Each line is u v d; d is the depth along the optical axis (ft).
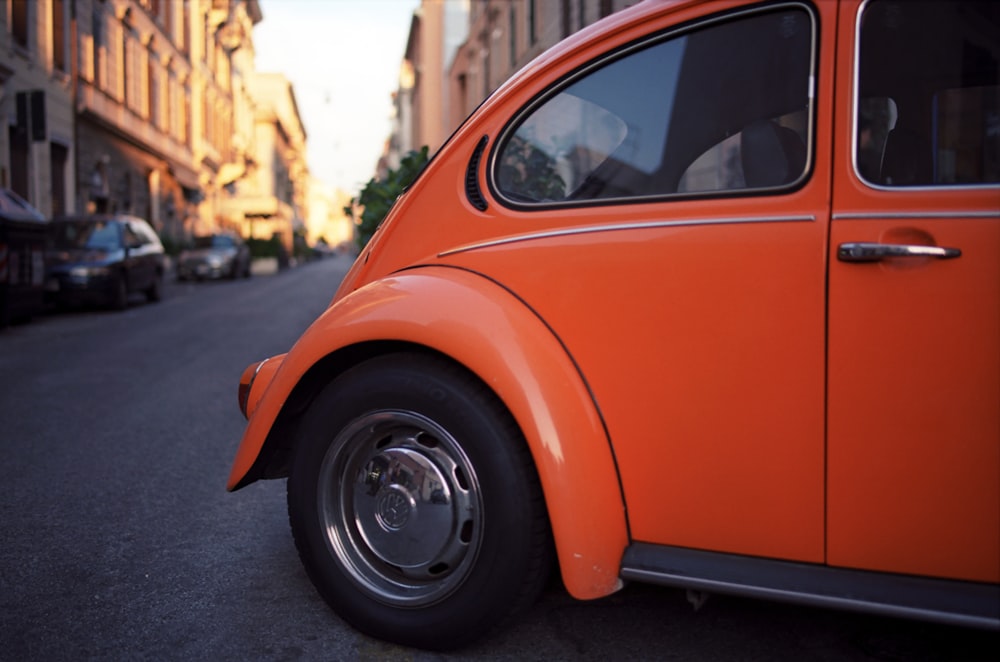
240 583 9.37
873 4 6.37
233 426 17.94
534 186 7.52
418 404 7.38
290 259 143.43
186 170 120.26
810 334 6.27
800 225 6.34
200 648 7.80
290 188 302.25
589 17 46.62
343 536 7.97
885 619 8.23
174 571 9.76
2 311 35.99
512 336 6.96
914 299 6.00
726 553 6.64
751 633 8.02
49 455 15.31
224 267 84.53
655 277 6.75
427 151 25.38
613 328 6.89
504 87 7.91
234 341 33.14
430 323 7.21
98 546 10.63
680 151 6.96
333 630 8.16
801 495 6.36
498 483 7.06
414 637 7.52
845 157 6.31
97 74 82.58
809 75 6.53
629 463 6.88
